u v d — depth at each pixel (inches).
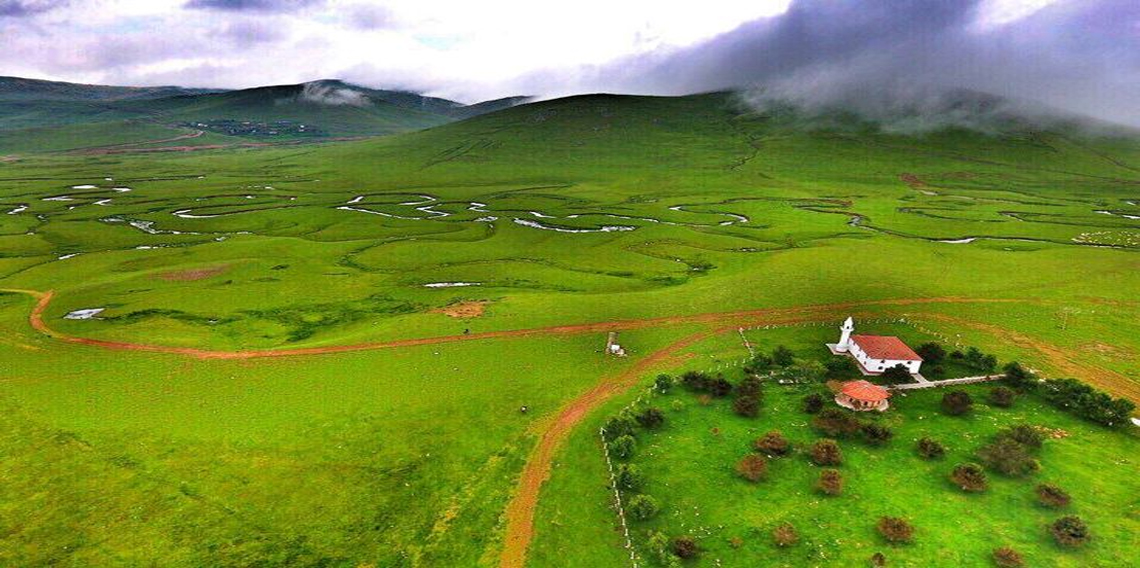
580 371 3218.5
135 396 2957.7
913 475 2282.2
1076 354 3329.2
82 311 4281.5
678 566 1871.3
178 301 4490.7
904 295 4352.9
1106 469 2279.8
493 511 2158.0
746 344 3511.3
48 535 2047.2
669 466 2388.0
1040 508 2081.7
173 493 2249.0
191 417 2758.4
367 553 1975.9
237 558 1957.4
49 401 2908.5
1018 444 2369.6
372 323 4023.1
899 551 1904.5
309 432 2632.9
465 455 2477.9
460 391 2992.1
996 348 3417.8
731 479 2299.5
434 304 4424.2
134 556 1962.4
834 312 4013.3
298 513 2150.6
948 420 2655.0
